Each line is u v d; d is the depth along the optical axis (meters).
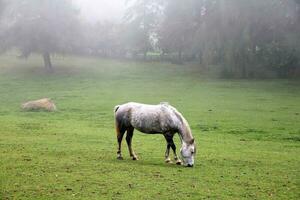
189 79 54.88
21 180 11.76
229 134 23.75
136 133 23.34
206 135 23.28
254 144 20.62
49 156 15.38
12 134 20.97
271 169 14.48
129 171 13.18
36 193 10.59
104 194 10.63
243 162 15.65
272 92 43.84
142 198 10.41
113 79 55.81
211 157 16.55
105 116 30.22
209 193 11.07
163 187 11.44
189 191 11.16
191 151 14.22
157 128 14.74
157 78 56.03
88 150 17.05
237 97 40.28
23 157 14.97
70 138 20.25
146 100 38.66
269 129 25.22
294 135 23.50
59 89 48.03
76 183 11.59
